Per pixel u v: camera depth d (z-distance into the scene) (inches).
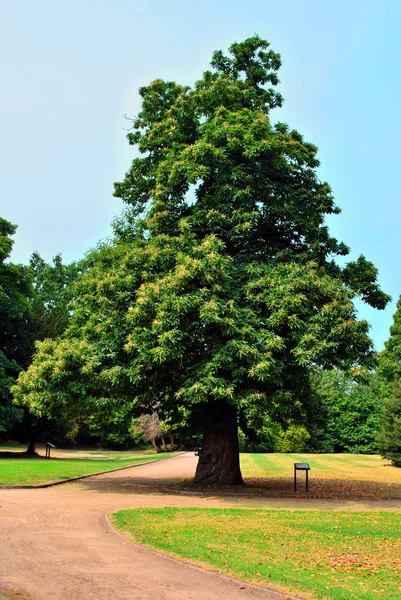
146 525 372.8
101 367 598.9
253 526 385.7
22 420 1411.2
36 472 768.3
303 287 590.2
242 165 652.7
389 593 236.5
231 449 682.2
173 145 707.4
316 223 708.7
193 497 570.3
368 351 605.0
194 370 577.6
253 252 698.8
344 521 416.8
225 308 560.7
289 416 810.2
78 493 578.6
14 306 1365.7
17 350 1489.9
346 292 611.5
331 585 246.8
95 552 301.0
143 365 563.2
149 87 789.9
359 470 1051.3
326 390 2274.9
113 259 722.2
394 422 1261.1
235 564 279.3
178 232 675.4
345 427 1999.3
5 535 336.2
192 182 640.4
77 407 681.0
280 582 250.5
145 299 563.5
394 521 422.3
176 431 713.6
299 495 600.4
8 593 224.7
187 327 567.8
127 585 242.8
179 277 566.3
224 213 656.4
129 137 802.8
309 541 342.3
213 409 661.9
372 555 308.3
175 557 293.4
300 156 695.1
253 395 540.4
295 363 591.8
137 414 726.5
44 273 2384.4
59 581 245.1
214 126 669.9
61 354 585.0
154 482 729.0
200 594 234.1
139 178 781.9
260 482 744.3
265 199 676.7
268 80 787.4
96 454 1736.0
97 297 644.1
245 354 535.2
